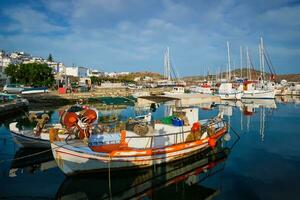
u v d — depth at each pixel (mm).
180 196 11398
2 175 13953
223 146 19688
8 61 108938
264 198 11094
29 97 51344
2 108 32594
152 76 178250
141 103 20766
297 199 10969
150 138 14492
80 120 19047
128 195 11680
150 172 13820
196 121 17703
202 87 64312
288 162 15961
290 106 47219
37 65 72812
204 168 14891
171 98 18594
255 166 15211
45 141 17656
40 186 12539
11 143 20609
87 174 12750
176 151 14680
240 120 32094
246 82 60500
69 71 139500
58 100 52969
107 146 13938
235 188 12164
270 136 23219
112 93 62812
